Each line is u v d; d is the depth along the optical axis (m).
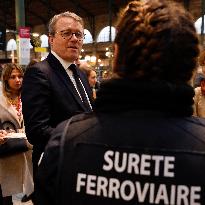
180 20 0.77
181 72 0.77
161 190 0.71
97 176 0.74
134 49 0.76
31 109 1.80
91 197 0.74
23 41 5.95
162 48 0.75
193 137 0.75
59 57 1.97
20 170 2.79
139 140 0.75
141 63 0.76
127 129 0.77
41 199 0.80
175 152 0.73
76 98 1.93
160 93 0.75
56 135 0.82
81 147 0.77
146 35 0.76
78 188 0.75
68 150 0.78
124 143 0.75
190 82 0.79
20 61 5.93
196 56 0.79
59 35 1.95
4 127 2.83
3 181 2.74
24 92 1.85
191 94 0.77
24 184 2.81
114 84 0.78
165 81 0.76
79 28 2.00
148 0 0.81
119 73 0.79
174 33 0.76
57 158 0.78
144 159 0.73
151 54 0.75
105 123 0.79
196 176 0.71
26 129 1.83
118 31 0.80
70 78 1.96
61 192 0.76
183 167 0.71
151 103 0.76
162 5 0.79
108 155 0.75
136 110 0.79
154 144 0.74
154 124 0.77
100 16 23.33
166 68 0.76
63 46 1.95
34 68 1.88
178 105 0.77
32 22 27.58
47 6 23.12
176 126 0.76
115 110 0.80
